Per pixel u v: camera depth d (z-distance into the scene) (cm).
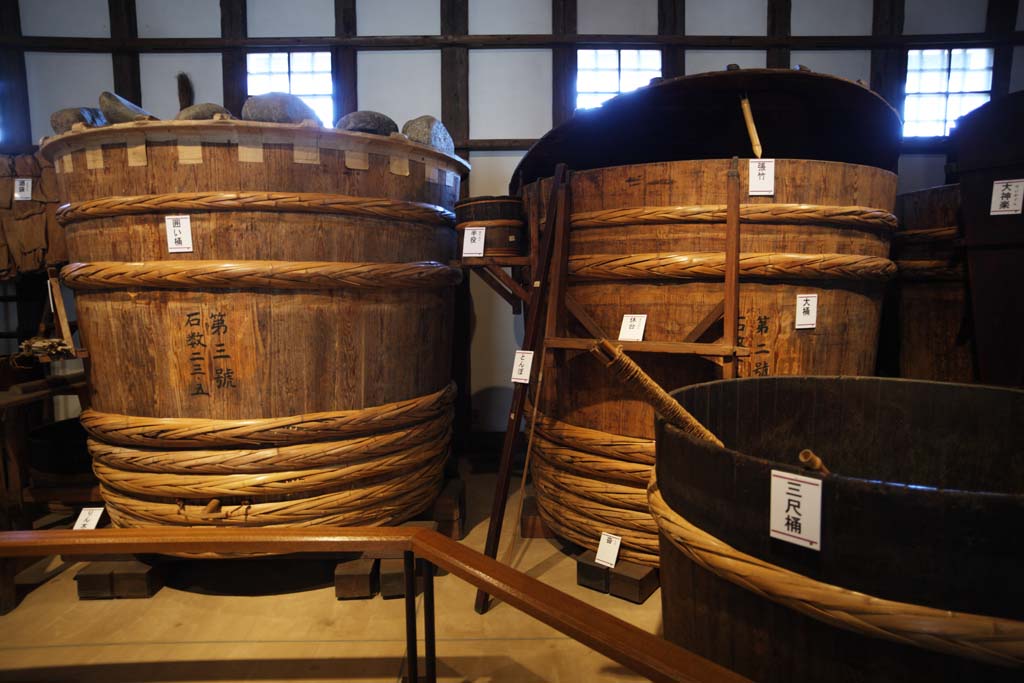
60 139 242
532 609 128
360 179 254
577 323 260
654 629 221
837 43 377
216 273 229
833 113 252
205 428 238
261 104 241
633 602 241
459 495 307
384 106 391
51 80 386
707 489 124
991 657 90
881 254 253
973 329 277
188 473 244
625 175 242
